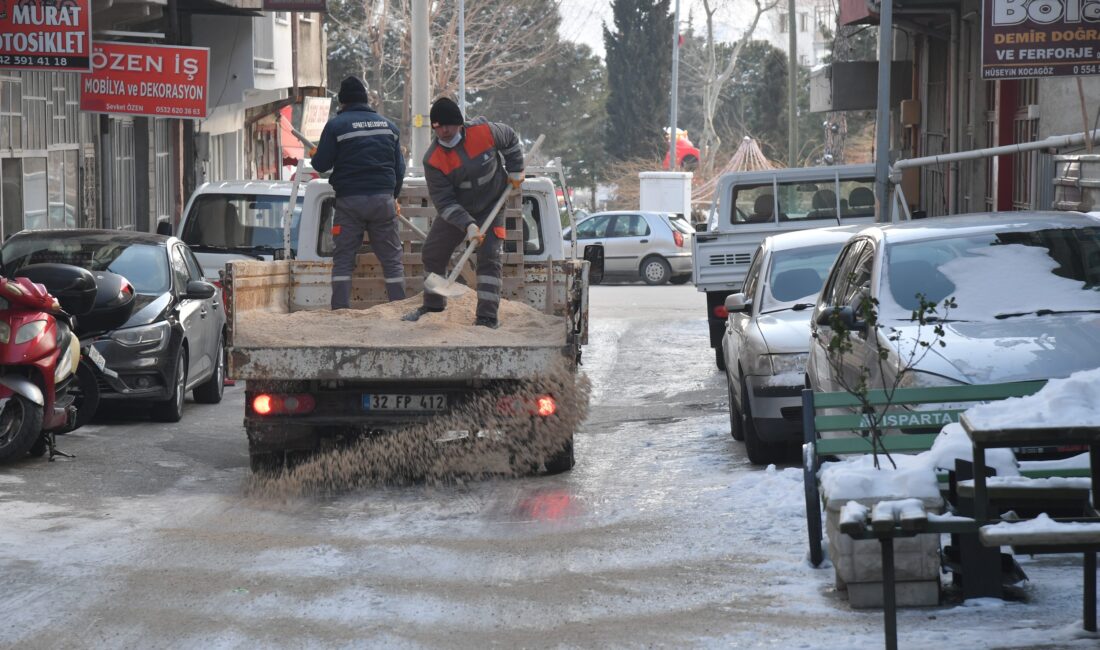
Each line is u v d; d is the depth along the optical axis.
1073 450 8.80
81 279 15.16
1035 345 9.66
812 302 14.77
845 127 58.97
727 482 12.37
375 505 11.74
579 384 12.55
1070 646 6.84
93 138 30.33
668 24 102.19
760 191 24.08
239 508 11.59
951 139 32.66
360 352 12.16
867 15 32.34
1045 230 11.30
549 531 10.49
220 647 7.30
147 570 9.03
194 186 39.66
